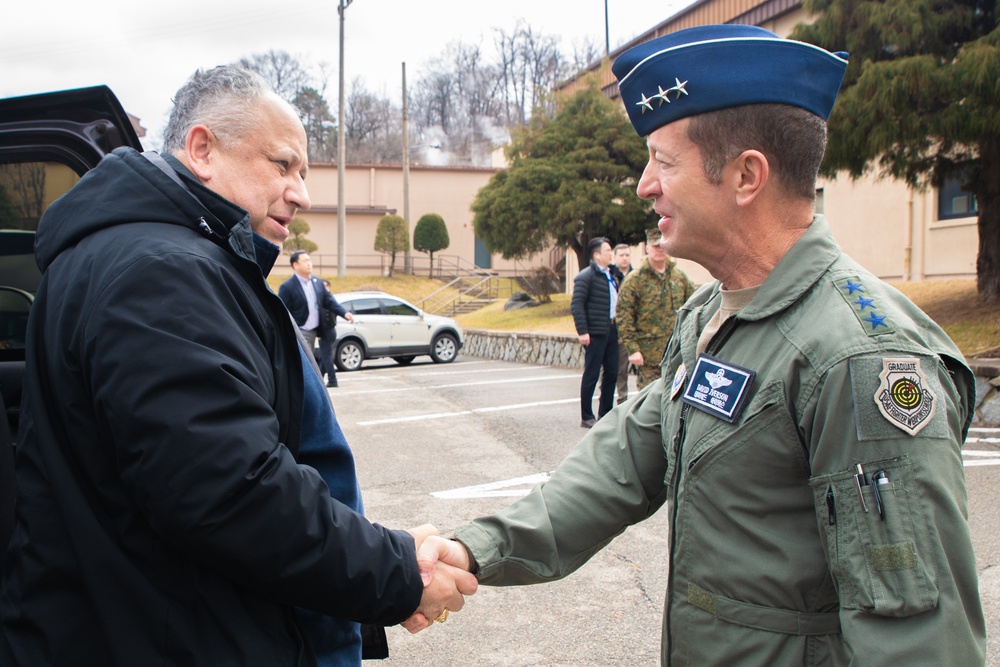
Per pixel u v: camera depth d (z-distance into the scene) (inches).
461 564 57.9
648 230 658.2
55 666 46.8
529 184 663.1
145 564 46.6
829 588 45.8
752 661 46.9
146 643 46.1
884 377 42.5
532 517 60.6
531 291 801.6
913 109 304.5
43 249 52.4
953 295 384.8
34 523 48.3
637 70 51.5
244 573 44.8
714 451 48.2
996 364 264.5
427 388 410.0
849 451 42.9
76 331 46.3
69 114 85.2
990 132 293.7
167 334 44.4
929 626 40.3
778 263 48.8
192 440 43.1
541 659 113.3
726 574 48.0
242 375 45.9
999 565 138.5
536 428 283.4
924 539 40.9
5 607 48.9
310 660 51.6
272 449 45.8
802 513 46.3
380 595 49.1
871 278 47.9
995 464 208.5
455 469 223.1
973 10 329.4
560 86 818.2
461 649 116.9
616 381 287.9
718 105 48.3
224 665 46.6
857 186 522.6
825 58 49.1
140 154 52.7
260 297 52.2
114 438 44.3
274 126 56.6
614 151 661.9
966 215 454.3
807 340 45.6
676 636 51.7
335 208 1246.3
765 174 48.7
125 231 48.7
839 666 45.4
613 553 152.9
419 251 1253.7
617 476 60.8
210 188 55.5
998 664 106.0
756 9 567.8
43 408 49.1
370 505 187.2
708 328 53.4
